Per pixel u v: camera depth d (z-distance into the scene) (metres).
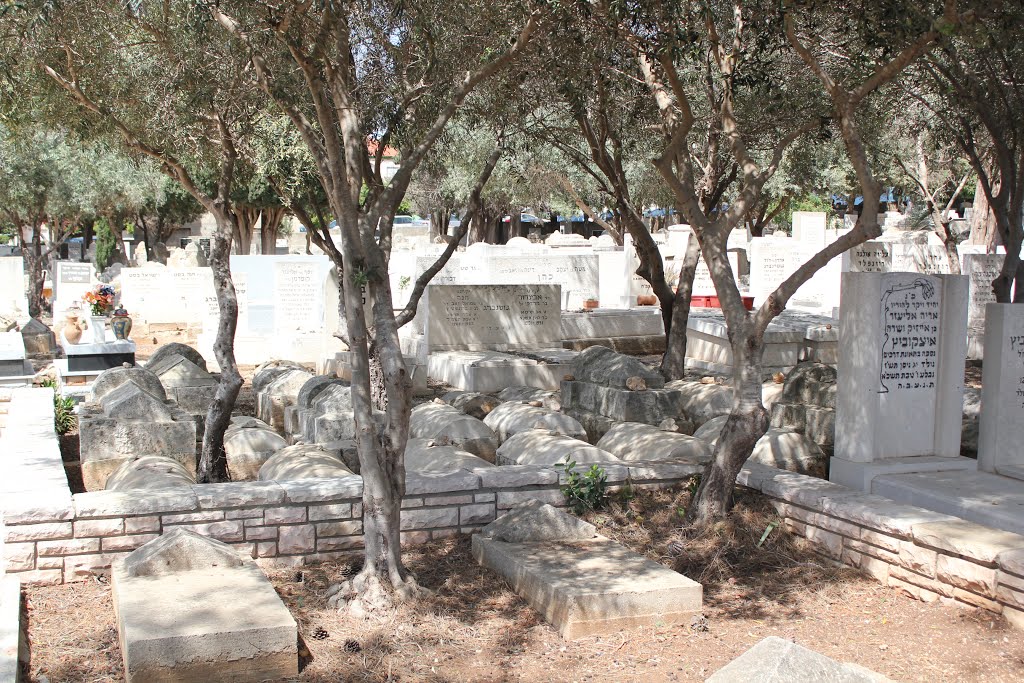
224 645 5.10
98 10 9.06
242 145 10.26
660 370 13.95
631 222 13.22
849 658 5.68
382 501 6.37
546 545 6.97
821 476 9.12
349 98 6.81
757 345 7.54
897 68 7.37
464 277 23.42
